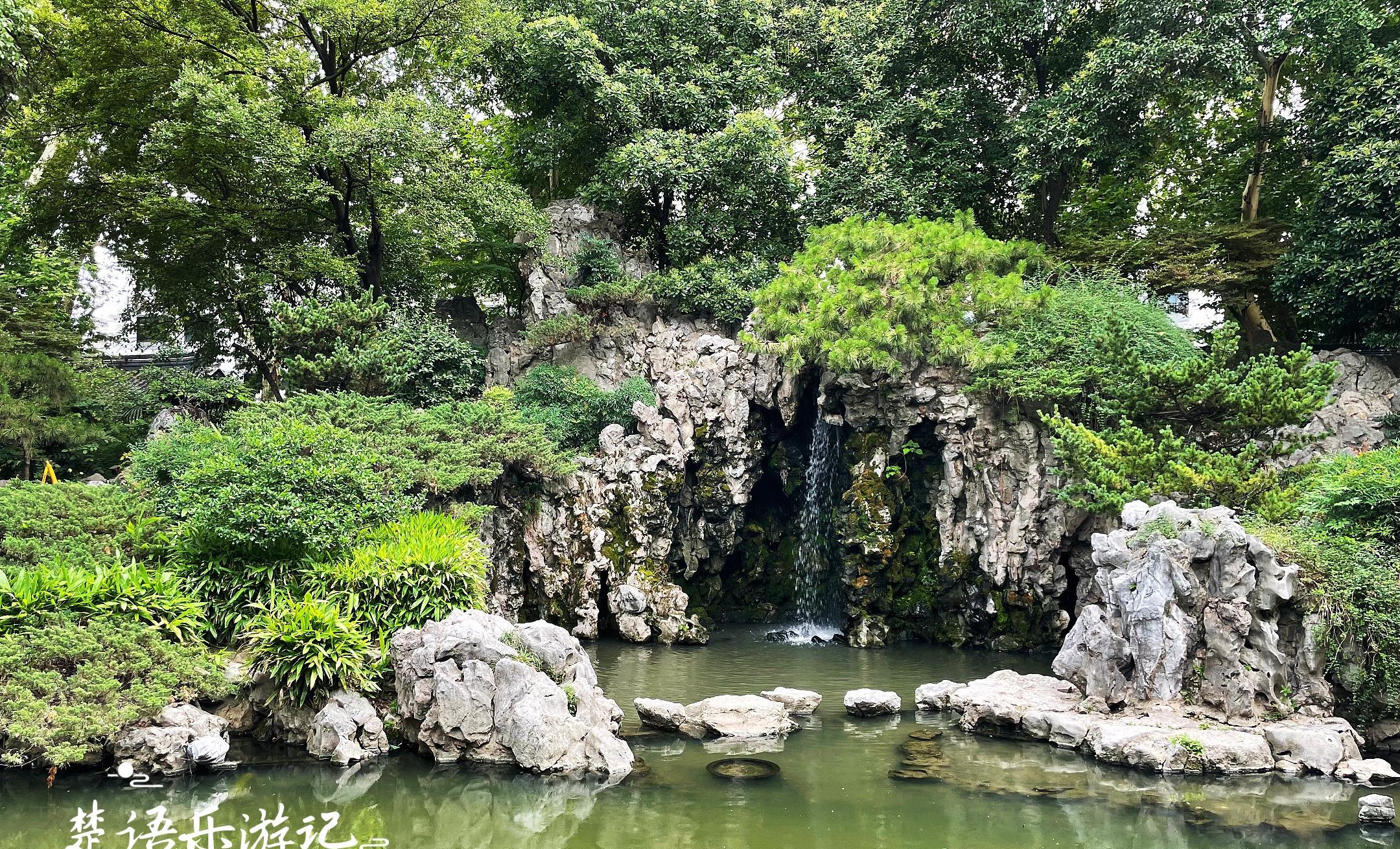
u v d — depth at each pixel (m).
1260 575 12.72
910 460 22.53
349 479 14.69
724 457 24.02
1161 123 26.91
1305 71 28.84
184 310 28.62
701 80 29.80
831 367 22.31
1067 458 17.84
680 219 30.56
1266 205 29.20
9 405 20.58
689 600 24.56
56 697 11.14
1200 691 12.73
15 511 14.74
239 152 26.11
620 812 10.12
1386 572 12.81
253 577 13.66
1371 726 12.70
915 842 9.26
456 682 12.02
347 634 12.72
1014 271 22.58
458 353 25.67
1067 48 28.19
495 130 35.28
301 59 25.84
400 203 27.06
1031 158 26.73
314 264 25.84
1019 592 20.61
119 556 13.98
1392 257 21.16
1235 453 17.72
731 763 11.98
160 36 26.45
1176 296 27.39
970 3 27.38
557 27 28.33
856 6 30.53
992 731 13.55
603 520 22.70
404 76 29.16
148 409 24.97
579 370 27.58
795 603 25.73
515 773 11.51
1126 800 10.51
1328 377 16.42
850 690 16.38
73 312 31.97
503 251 31.44
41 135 26.88
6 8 18.77
